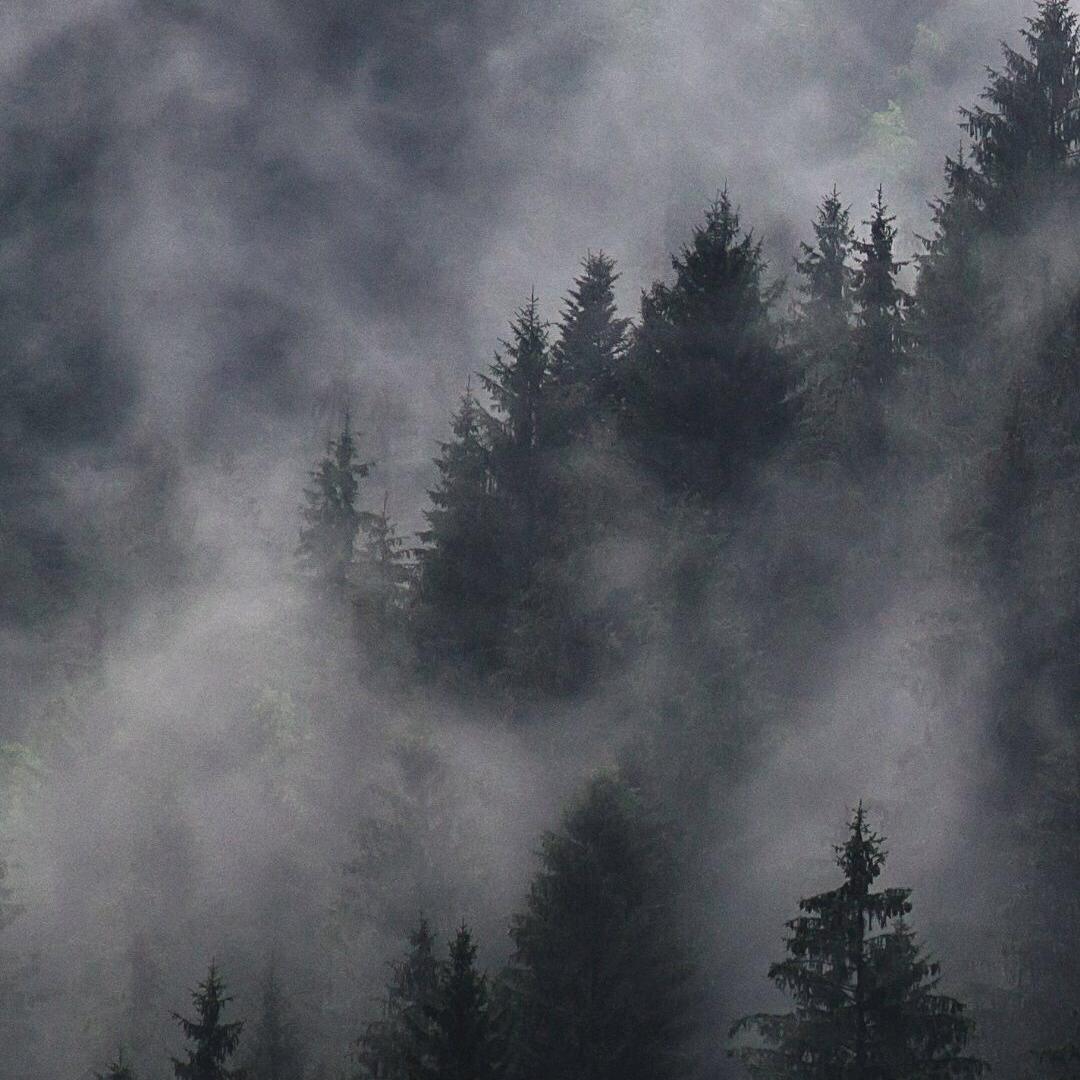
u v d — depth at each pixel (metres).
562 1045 55.78
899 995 49.66
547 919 57.66
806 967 51.88
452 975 55.75
